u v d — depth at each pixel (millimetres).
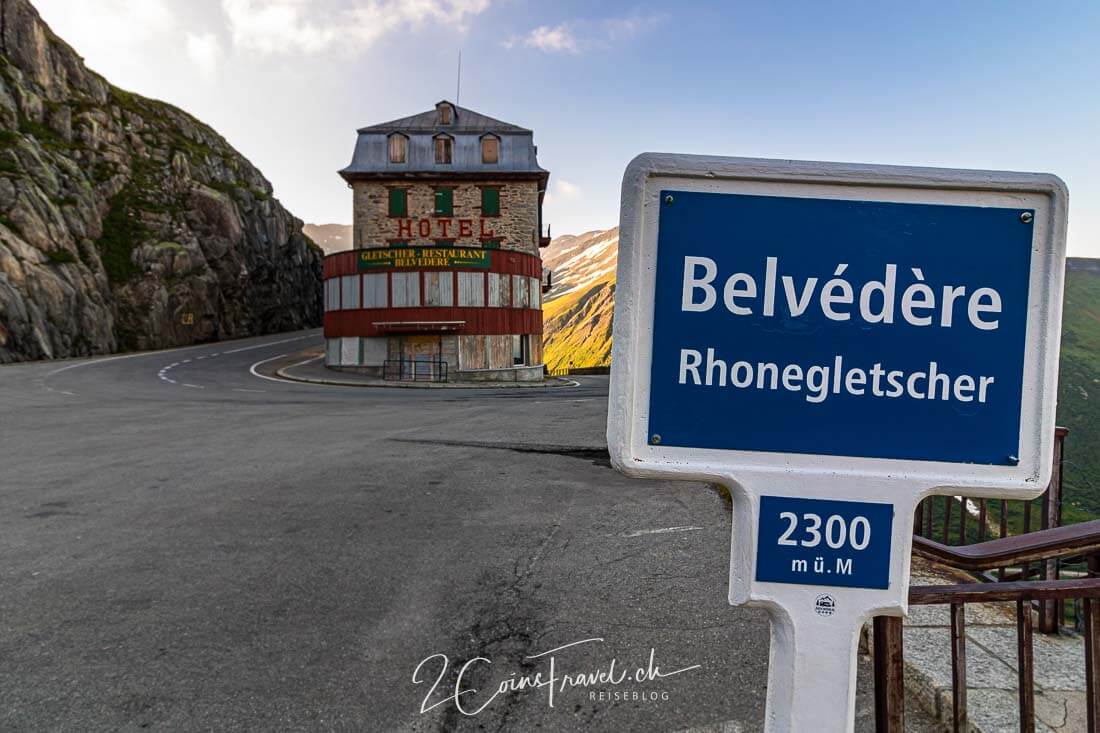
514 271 28688
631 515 5215
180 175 44719
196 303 40562
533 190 33500
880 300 1270
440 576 3938
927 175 1247
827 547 1267
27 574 3941
